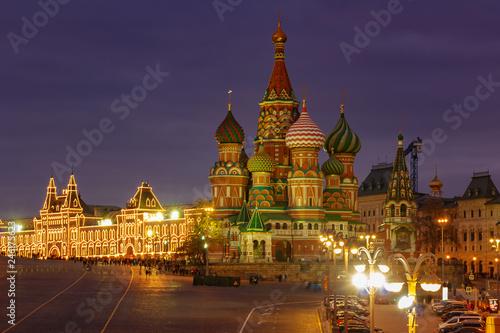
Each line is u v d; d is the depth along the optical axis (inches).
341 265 7780.5
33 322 3614.7
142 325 3622.0
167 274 7662.4
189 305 4601.4
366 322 3836.1
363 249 2407.7
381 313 4749.0
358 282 2421.3
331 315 3836.1
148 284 6200.8
